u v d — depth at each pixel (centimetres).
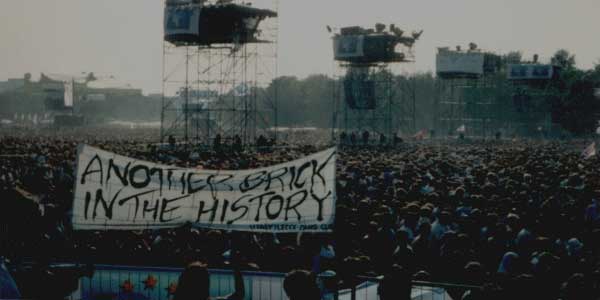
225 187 1045
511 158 4756
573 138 12194
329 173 1047
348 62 9294
